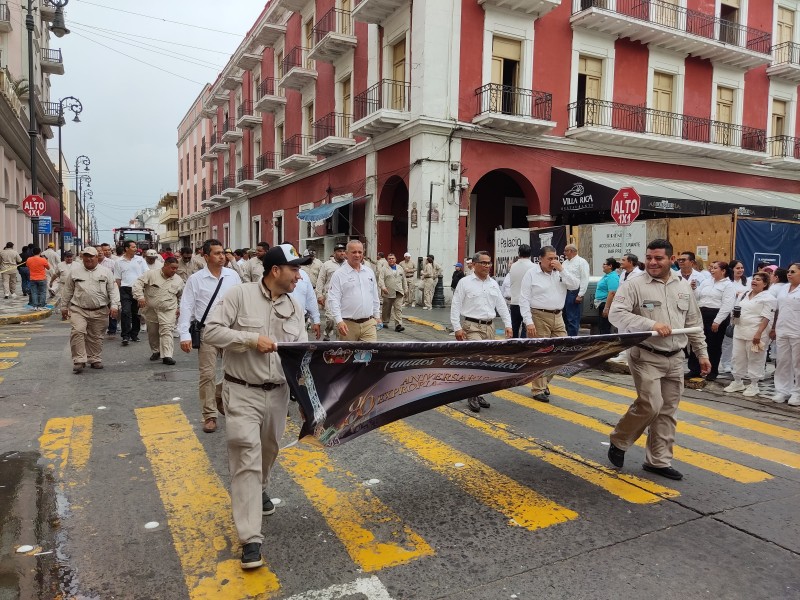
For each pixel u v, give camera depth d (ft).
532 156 63.00
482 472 15.80
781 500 14.29
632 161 69.10
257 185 106.52
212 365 19.02
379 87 63.93
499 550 11.56
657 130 68.95
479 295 22.89
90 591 9.95
